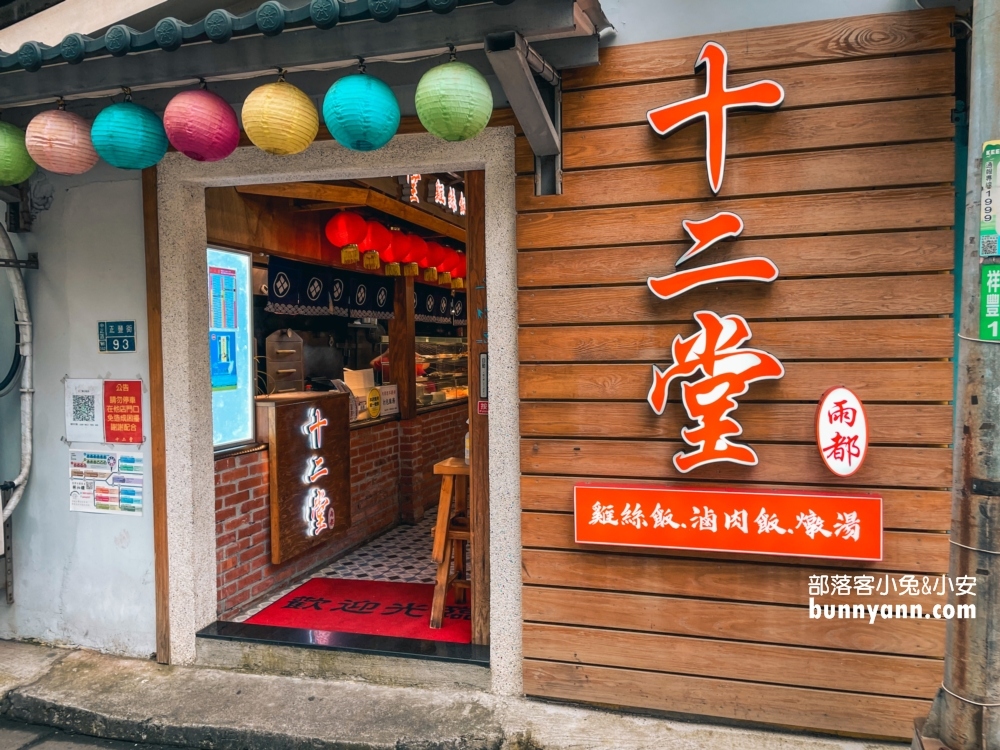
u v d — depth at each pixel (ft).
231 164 12.78
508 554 11.88
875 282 10.21
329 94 9.65
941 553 10.13
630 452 11.19
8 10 13.91
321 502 17.60
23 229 13.97
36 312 14.20
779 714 10.80
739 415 10.74
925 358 10.10
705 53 10.46
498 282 11.73
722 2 10.69
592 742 10.63
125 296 13.60
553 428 11.49
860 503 10.07
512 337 11.75
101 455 13.89
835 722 10.59
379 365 22.72
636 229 11.04
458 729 11.00
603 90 11.10
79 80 10.89
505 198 11.62
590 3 9.65
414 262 19.89
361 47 9.61
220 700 12.10
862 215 10.23
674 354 10.80
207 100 10.26
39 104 13.10
